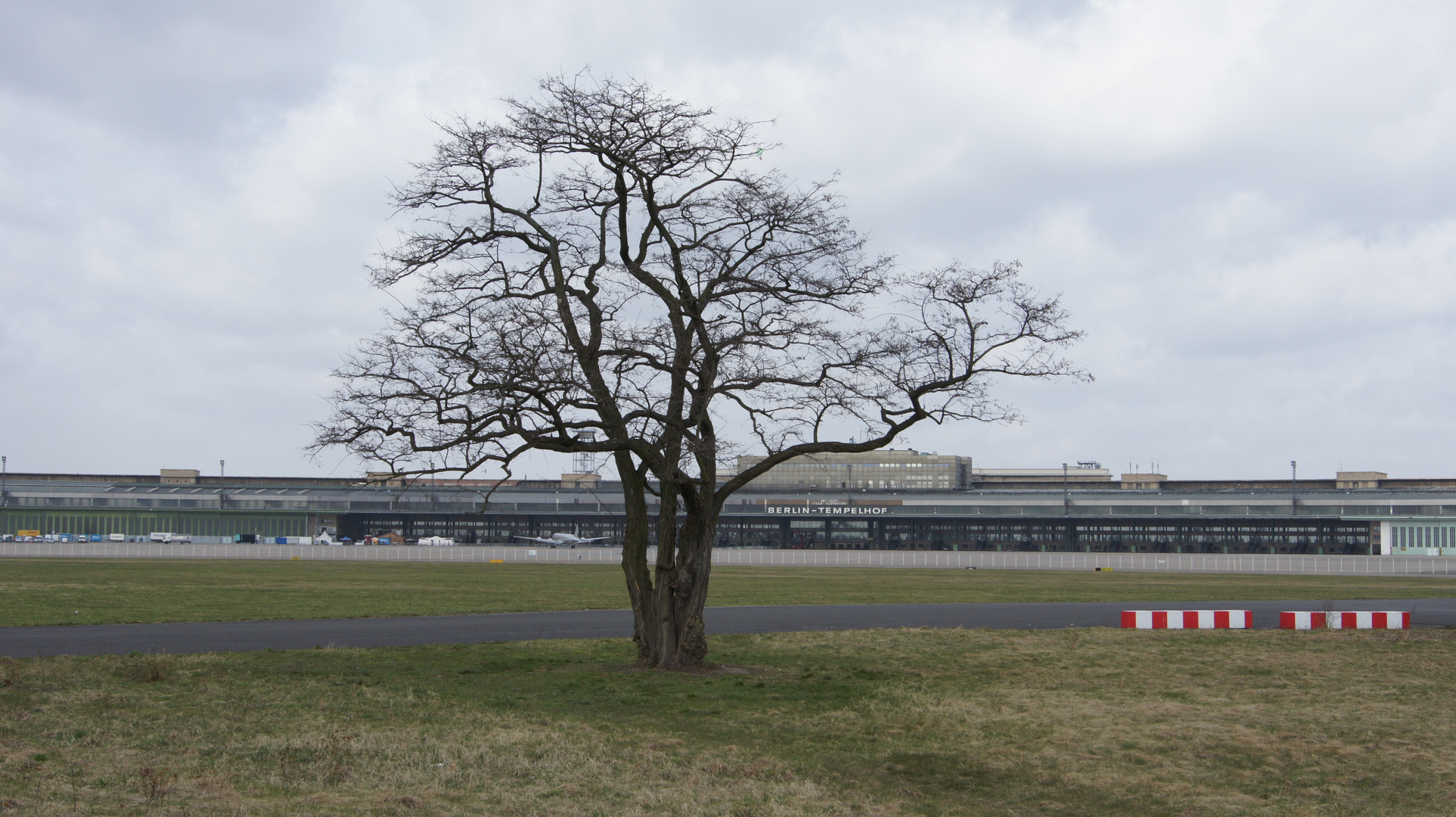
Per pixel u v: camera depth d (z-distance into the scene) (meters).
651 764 13.90
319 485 136.62
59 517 128.25
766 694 19.56
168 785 12.00
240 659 23.64
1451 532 106.00
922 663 24.45
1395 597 48.06
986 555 91.56
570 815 11.55
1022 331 21.33
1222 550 114.88
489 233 21.66
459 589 50.66
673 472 20.97
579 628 32.19
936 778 13.52
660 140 21.33
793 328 21.20
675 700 18.91
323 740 14.83
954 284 21.28
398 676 21.50
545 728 16.14
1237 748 15.10
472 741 15.02
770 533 126.88
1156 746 15.27
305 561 84.88
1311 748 15.06
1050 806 12.32
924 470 167.50
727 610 39.25
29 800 11.21
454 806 11.73
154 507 128.38
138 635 29.06
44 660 22.86
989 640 28.80
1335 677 22.09
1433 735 15.98
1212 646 27.48
